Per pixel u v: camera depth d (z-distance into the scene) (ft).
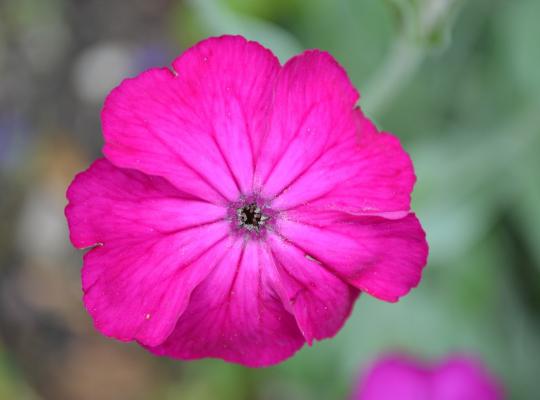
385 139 0.26
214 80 0.26
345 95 0.26
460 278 0.45
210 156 0.26
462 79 0.46
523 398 0.44
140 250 0.26
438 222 0.41
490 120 0.45
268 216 0.27
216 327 0.27
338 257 0.26
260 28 0.34
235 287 0.27
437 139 0.44
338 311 0.27
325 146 0.26
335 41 0.46
